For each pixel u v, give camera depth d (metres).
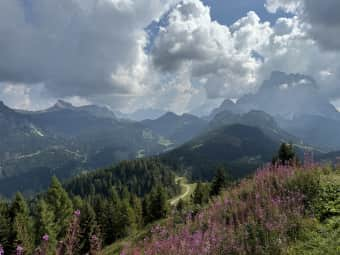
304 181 10.12
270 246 7.05
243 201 10.03
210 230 8.02
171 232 8.60
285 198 9.03
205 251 6.92
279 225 7.52
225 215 9.38
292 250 6.95
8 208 42.56
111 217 48.66
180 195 141.75
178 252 7.07
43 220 37.41
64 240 5.12
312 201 9.11
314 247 6.89
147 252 7.25
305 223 7.89
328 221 7.95
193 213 11.33
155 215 56.28
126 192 88.44
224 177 42.78
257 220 8.03
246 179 12.55
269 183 10.44
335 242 6.86
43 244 4.90
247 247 7.13
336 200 8.88
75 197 59.28
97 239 5.86
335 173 11.20
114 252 12.14
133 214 52.34
